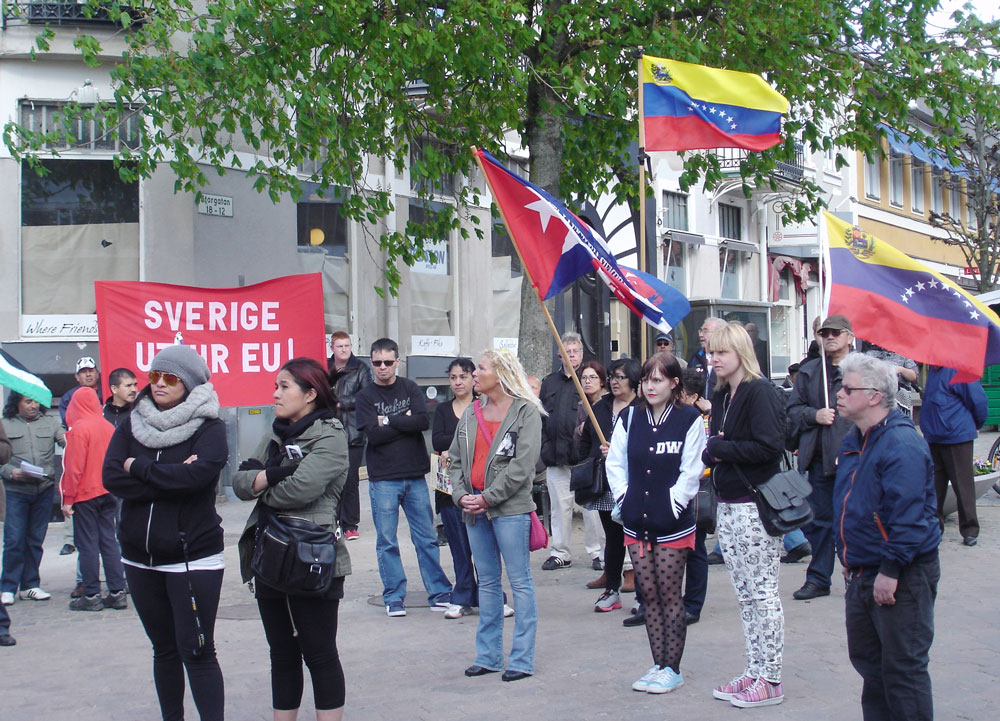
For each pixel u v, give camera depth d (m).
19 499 8.23
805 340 28.92
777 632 5.41
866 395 4.36
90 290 13.43
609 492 7.49
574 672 6.08
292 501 4.58
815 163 26.94
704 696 5.59
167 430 4.61
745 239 26.09
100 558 8.09
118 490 4.57
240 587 8.72
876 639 4.41
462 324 17.72
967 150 23.44
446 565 9.62
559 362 16.23
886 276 7.53
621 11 11.27
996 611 7.36
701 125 10.09
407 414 7.70
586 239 7.90
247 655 6.65
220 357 9.95
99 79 13.46
